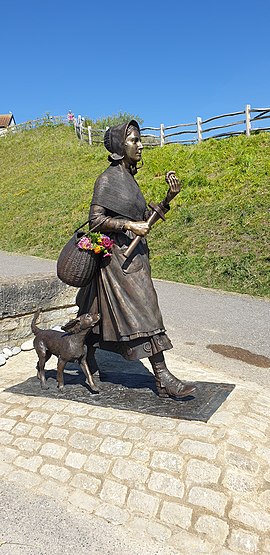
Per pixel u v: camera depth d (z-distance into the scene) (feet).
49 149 85.76
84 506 8.81
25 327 19.16
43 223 54.65
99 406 11.06
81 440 10.03
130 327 10.63
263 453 9.02
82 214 53.42
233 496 8.25
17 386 13.01
